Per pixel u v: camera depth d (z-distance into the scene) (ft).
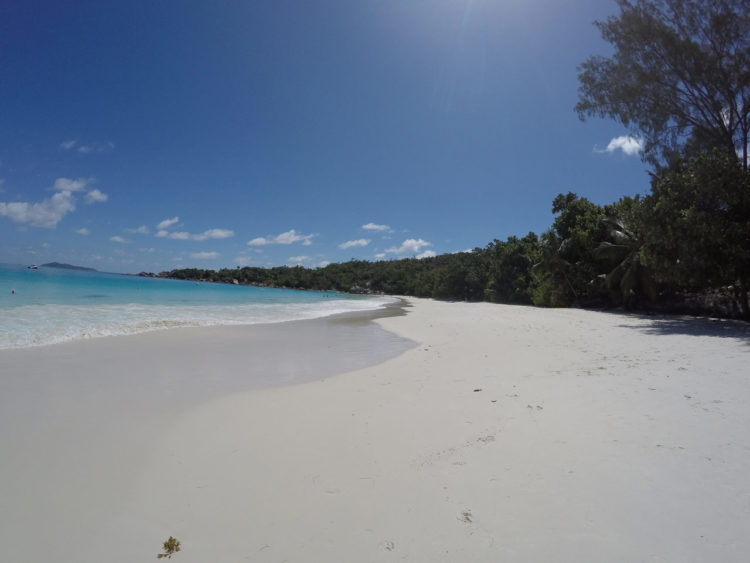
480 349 35.04
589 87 63.93
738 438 12.80
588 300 96.68
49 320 47.52
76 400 19.83
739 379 19.60
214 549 9.02
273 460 13.39
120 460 13.44
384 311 94.68
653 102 59.72
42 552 8.97
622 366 24.35
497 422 15.84
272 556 8.73
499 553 8.46
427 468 12.39
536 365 26.43
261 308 90.07
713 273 51.67
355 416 17.74
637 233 77.66
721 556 7.95
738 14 53.52
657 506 9.62
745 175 49.26
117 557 8.81
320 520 9.98
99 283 150.92
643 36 58.03
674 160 58.03
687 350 29.19
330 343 41.45
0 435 15.33
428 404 19.02
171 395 21.24
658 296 76.28
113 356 30.55
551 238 105.50
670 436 13.25
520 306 116.26
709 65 54.54
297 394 21.72
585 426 14.61
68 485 11.81
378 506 10.47
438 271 228.02
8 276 144.05
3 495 11.24
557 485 10.84
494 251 154.40
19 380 23.00
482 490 10.91
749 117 56.08
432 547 8.79
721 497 9.78
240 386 23.45
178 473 12.55
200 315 65.51
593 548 8.40
